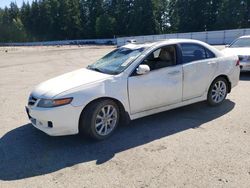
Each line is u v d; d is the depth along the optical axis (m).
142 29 73.25
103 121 4.70
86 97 4.44
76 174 3.70
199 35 37.41
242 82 8.88
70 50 34.62
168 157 4.04
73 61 18.95
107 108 4.72
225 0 58.16
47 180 3.58
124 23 79.88
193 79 5.62
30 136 5.04
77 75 5.05
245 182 3.35
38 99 4.49
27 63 18.53
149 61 5.12
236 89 7.91
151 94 5.07
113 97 4.68
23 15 98.50
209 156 4.01
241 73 10.52
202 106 6.32
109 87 4.64
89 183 3.47
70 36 90.69
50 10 92.19
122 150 4.34
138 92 4.92
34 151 4.43
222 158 3.93
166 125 5.30
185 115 5.81
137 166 3.83
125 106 4.84
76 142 4.70
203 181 3.40
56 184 3.49
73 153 4.31
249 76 9.92
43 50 36.72
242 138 4.57
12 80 11.33
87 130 4.57
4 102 7.55
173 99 5.41
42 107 4.39
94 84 4.57
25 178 3.65
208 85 5.97
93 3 87.38
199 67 5.69
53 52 31.06
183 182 3.40
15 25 95.50
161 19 74.31
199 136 4.72
